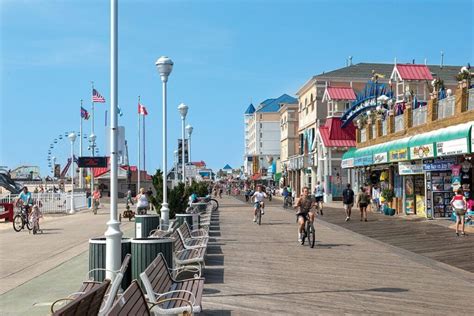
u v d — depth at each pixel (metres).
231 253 15.03
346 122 42.84
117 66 8.70
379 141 34.38
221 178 183.62
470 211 21.94
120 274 6.64
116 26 8.66
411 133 28.78
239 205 48.75
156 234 11.62
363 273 11.76
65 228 24.08
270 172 103.06
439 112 25.44
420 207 29.02
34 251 15.71
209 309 8.41
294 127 80.50
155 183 22.47
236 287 10.16
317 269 12.27
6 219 30.52
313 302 8.88
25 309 8.36
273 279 11.01
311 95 60.41
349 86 58.38
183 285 7.93
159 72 17.11
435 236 19.41
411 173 27.97
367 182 37.94
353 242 17.91
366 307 8.54
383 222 26.09
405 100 33.06
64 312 3.59
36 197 37.56
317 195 32.59
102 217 32.44
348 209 27.42
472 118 21.67
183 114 28.47
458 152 21.31
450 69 59.53
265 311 8.28
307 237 17.91
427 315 8.04
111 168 8.48
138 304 5.57
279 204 50.56
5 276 11.42
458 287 10.20
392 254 14.87
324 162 51.72
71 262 13.39
